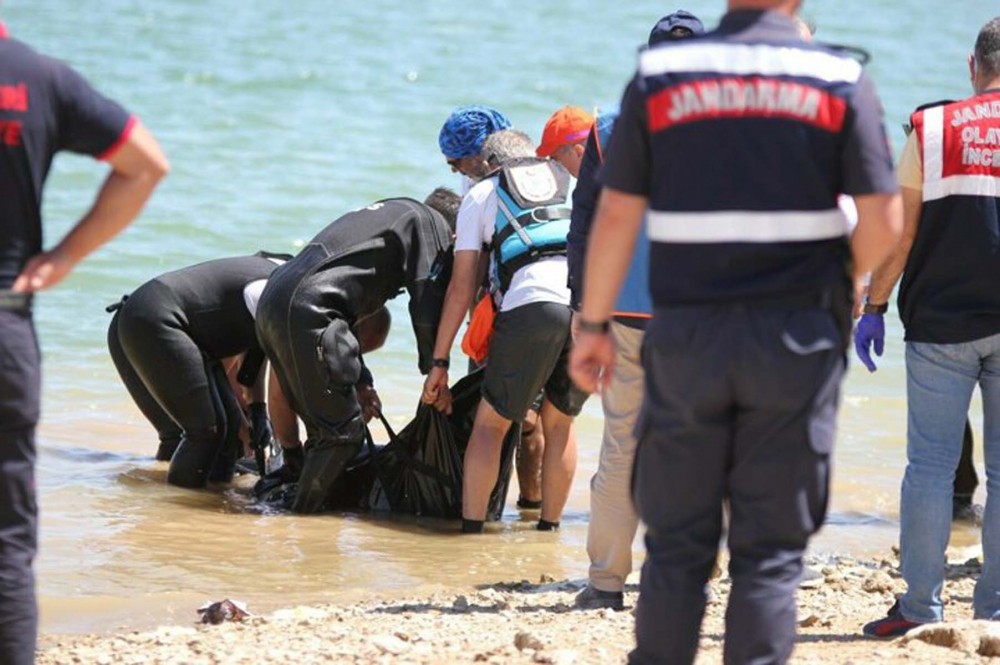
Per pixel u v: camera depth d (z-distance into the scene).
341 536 16.23
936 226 10.85
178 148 40.91
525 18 75.62
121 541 15.47
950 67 65.81
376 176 38.94
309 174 38.72
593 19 77.12
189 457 17.92
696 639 7.88
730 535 7.82
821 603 12.84
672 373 7.57
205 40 61.72
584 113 15.84
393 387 22.70
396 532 16.52
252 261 18.44
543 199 15.68
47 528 15.80
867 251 7.62
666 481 7.76
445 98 51.97
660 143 7.50
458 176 39.50
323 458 17.05
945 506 11.04
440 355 16.33
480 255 16.17
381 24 70.31
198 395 17.75
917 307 11.04
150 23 65.19
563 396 16.27
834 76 7.49
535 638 10.62
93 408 21.30
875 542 16.53
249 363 18.56
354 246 16.95
